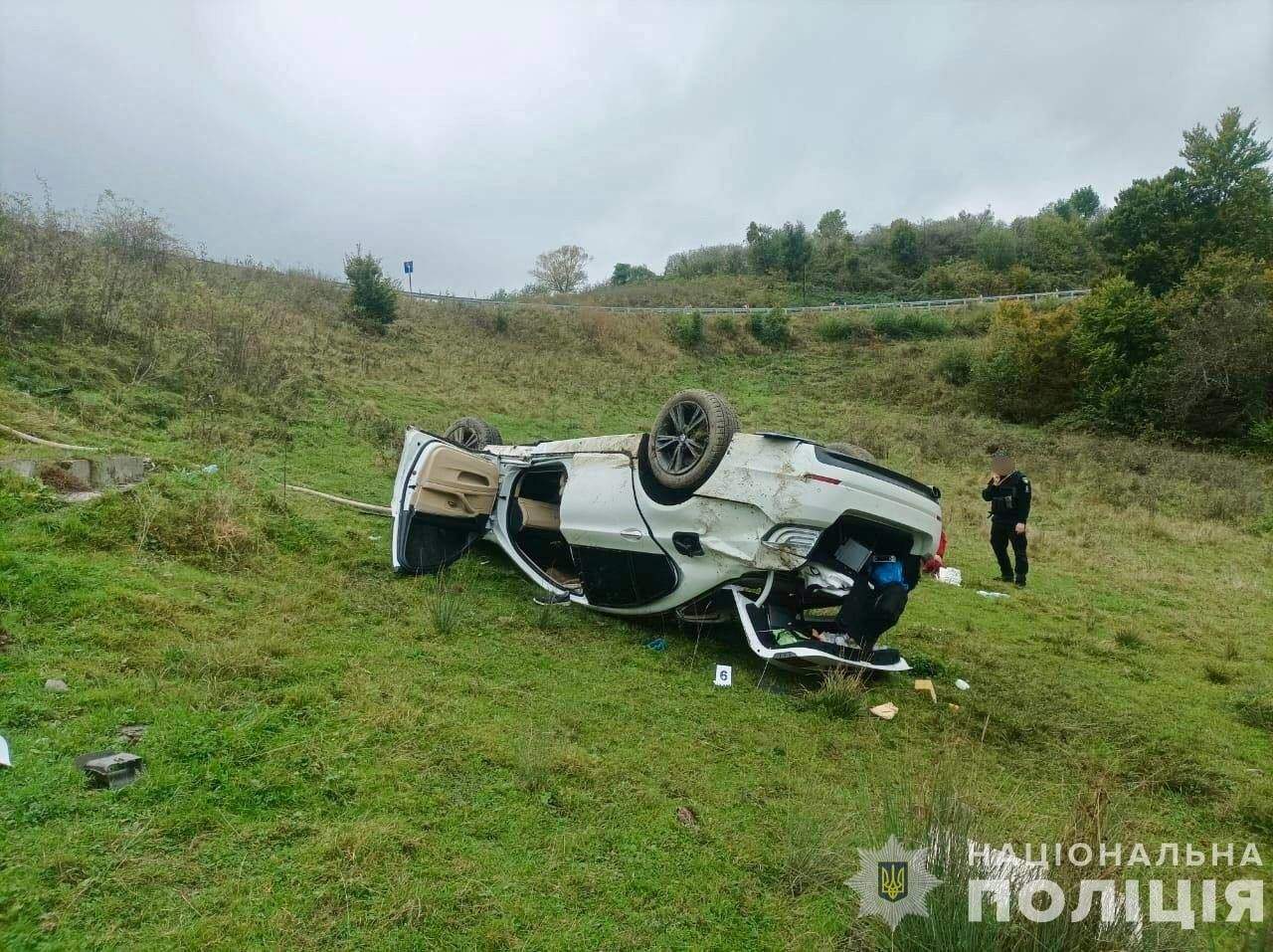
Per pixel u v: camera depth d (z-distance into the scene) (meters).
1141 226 36.06
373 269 21.56
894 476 5.11
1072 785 4.20
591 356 27.12
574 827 2.99
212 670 3.72
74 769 2.71
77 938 2.02
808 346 33.62
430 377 17.86
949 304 39.41
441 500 6.55
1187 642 7.52
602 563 6.04
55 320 10.62
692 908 2.63
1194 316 24.00
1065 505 14.77
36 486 5.35
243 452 8.95
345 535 6.61
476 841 2.78
